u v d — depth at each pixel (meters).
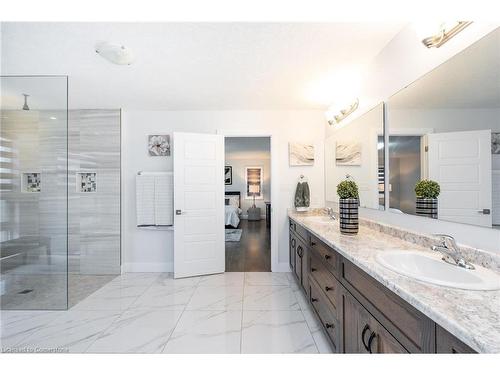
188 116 3.38
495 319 0.65
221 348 1.73
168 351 1.70
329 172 3.14
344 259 1.41
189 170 3.17
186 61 2.05
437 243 1.31
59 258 2.56
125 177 3.38
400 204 1.70
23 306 2.38
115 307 2.35
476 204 1.12
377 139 1.98
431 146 1.39
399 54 1.68
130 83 2.50
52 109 2.41
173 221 3.28
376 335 1.05
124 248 3.37
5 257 2.54
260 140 6.03
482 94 1.09
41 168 2.57
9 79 2.34
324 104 3.11
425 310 0.73
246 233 5.91
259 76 2.34
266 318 2.12
